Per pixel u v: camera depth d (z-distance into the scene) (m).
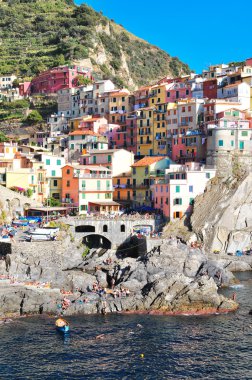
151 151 171.38
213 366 64.25
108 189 140.50
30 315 83.06
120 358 66.56
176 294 86.50
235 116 151.12
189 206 131.12
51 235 110.31
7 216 126.56
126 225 125.44
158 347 69.94
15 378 61.22
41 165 145.38
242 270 117.88
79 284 95.44
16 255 99.38
